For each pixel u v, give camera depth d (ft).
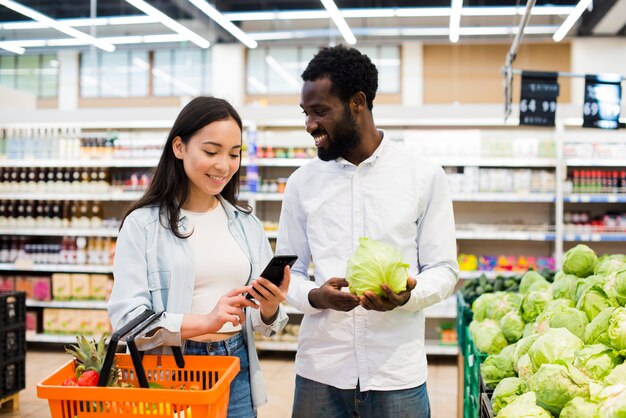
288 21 41.29
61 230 21.43
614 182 19.63
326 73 5.91
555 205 20.52
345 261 6.45
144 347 5.42
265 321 6.00
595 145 19.70
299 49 49.55
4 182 21.70
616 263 8.18
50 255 21.70
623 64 37.96
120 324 5.51
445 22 40.78
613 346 5.43
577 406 4.85
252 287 5.43
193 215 6.26
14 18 33.76
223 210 6.49
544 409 5.13
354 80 5.95
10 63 54.34
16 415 14.98
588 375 5.23
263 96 48.73
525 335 7.99
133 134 22.25
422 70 47.21
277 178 22.74
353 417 6.48
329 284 5.90
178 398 4.40
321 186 6.66
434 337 21.88
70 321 21.63
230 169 5.91
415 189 6.46
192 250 6.04
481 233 20.29
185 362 5.44
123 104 51.80
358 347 6.29
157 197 6.10
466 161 20.08
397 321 6.32
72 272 22.50
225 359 5.38
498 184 20.18
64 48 34.83
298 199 6.85
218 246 6.20
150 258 5.90
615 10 32.65
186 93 52.01
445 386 17.69
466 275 20.71
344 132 6.04
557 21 36.73
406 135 20.59
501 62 46.37
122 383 5.18
